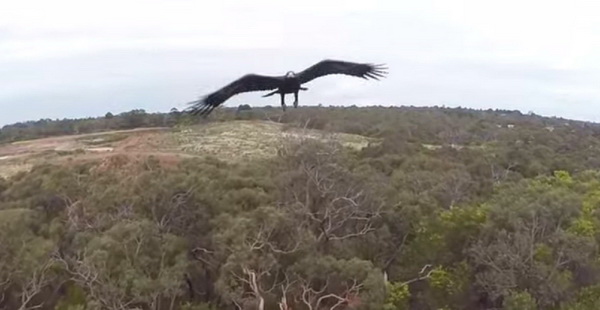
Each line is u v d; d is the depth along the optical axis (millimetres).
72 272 39969
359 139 82250
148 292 38312
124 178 51125
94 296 37938
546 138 91625
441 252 44750
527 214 43844
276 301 39562
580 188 54250
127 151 77062
